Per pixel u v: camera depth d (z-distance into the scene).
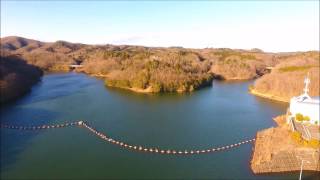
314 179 78.94
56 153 100.94
